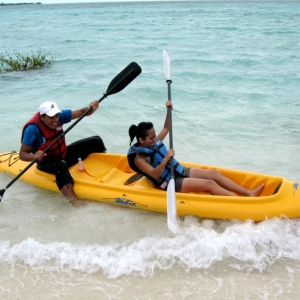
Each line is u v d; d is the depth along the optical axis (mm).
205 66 13352
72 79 11445
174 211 3568
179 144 6258
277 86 10203
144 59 15188
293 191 3938
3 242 3664
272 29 27234
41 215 4148
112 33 26922
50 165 4523
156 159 4043
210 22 36062
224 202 3910
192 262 3334
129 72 4840
